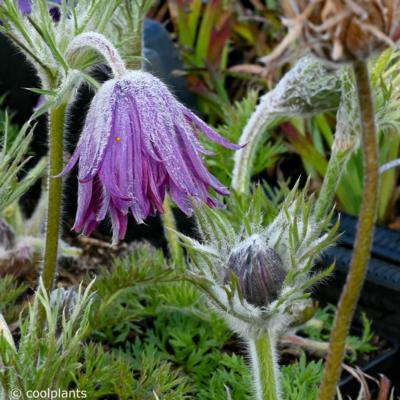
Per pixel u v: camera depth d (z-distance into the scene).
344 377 0.51
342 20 0.31
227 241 0.41
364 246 0.33
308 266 0.39
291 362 0.52
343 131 0.47
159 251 0.52
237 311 0.40
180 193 0.39
